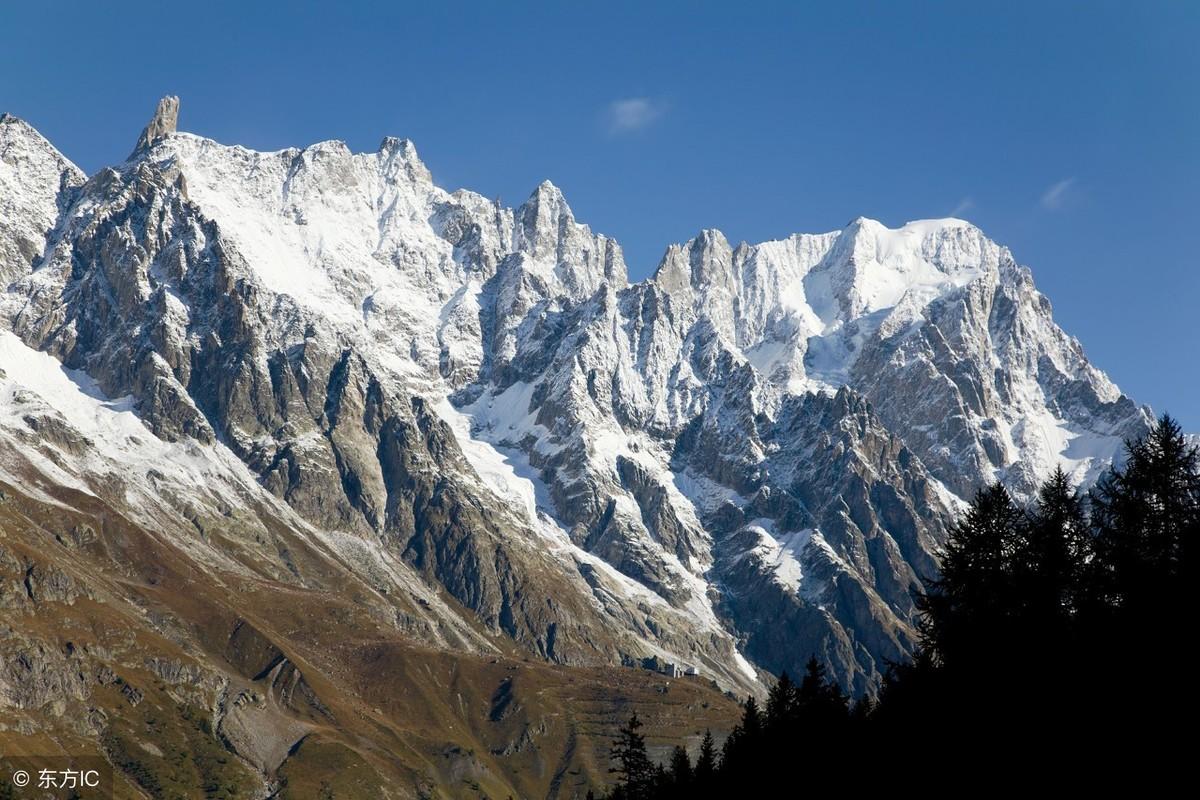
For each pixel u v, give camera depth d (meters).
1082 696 77.06
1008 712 80.38
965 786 81.38
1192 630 73.50
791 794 121.75
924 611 86.50
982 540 85.94
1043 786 75.94
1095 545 79.31
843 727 126.56
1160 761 71.00
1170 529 76.88
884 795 94.81
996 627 83.12
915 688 94.12
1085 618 79.31
